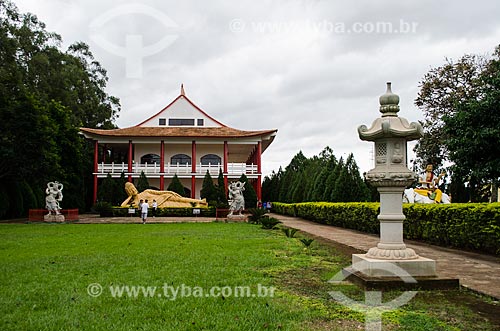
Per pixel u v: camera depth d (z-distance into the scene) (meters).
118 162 53.09
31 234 18.12
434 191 23.14
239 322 5.28
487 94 17.70
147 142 44.69
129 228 21.77
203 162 47.00
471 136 17.52
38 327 5.15
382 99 7.99
